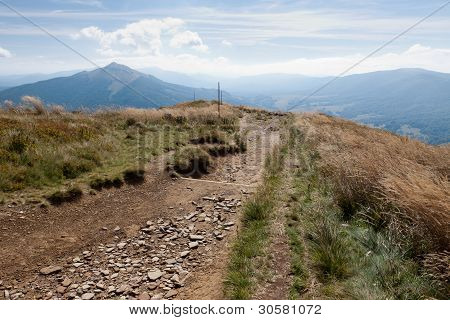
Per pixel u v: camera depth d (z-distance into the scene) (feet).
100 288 17.38
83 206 27.48
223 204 28.91
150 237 23.27
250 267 17.40
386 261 17.06
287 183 31.42
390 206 22.77
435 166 29.30
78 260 20.22
